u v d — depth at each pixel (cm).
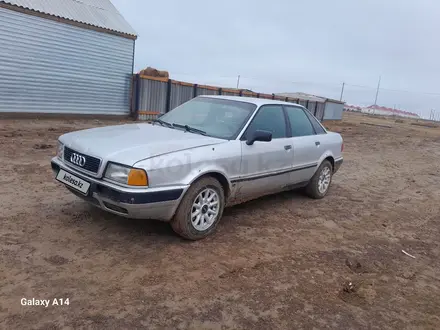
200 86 2136
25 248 371
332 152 653
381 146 1716
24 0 1447
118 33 1734
